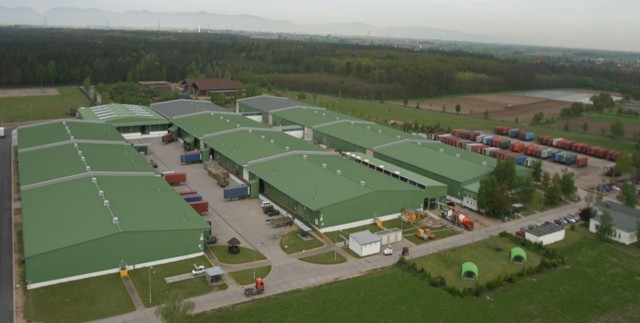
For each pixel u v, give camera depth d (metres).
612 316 42.62
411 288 45.81
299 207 61.97
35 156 73.56
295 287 45.41
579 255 54.69
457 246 55.62
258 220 61.41
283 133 96.75
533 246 55.38
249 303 42.41
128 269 47.75
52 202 54.78
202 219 53.31
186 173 80.94
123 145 83.06
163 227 49.31
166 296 43.12
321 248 53.97
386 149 87.62
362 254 52.22
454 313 41.97
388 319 40.69
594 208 65.44
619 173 88.44
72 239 45.62
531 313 42.50
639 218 61.81
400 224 61.53
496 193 64.50
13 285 44.31
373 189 61.62
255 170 72.38
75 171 64.88
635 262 53.44
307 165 72.25
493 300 44.41
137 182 63.56
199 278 46.62
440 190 67.19
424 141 93.38
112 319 39.44
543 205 70.44
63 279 45.06
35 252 43.59
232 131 93.69
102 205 53.53
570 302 44.62
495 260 52.47
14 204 64.00
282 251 52.97
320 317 40.59
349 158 84.44
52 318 39.28
